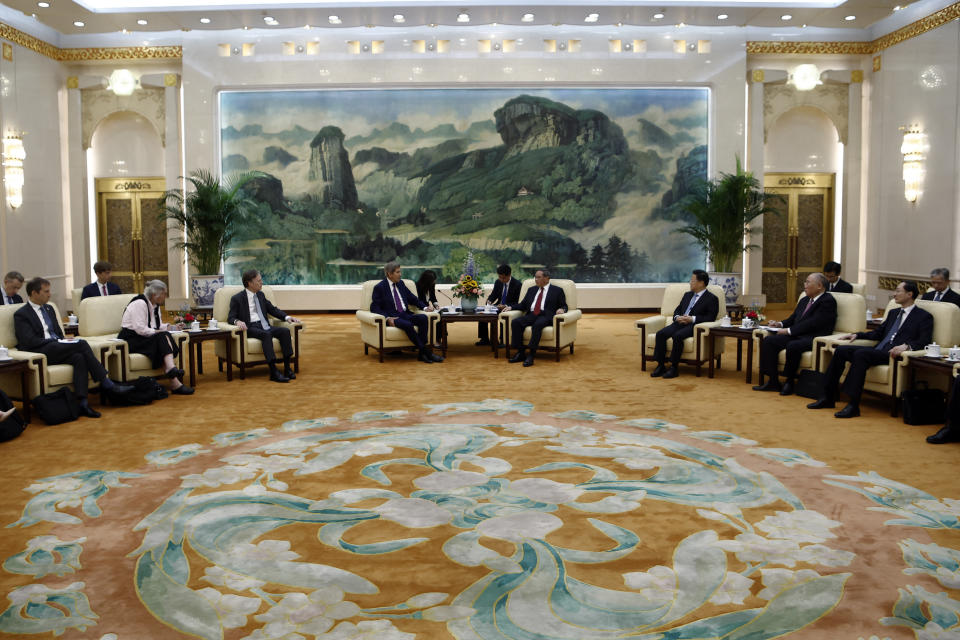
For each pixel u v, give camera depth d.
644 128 15.50
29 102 13.93
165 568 3.75
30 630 3.15
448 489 4.93
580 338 12.17
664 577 3.62
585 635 3.10
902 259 13.67
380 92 15.43
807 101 15.38
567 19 13.70
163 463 5.52
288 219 15.56
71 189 15.36
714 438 6.20
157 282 8.03
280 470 5.35
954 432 5.98
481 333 11.57
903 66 13.68
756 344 11.66
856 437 6.20
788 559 3.81
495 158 15.52
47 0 11.92
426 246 15.66
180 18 13.16
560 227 15.62
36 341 6.99
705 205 14.17
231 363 8.76
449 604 3.36
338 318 14.97
